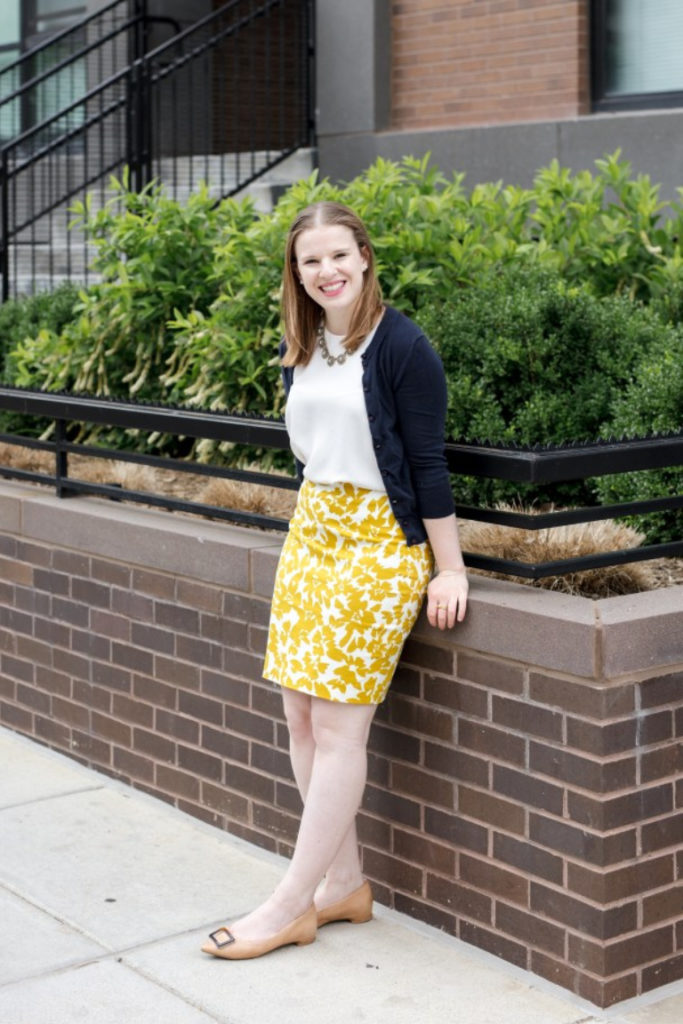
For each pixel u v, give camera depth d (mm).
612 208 6496
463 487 5059
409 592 3604
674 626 3461
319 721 3705
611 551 3961
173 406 4859
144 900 4105
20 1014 3455
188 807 4738
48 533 5246
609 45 8875
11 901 4090
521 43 9094
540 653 3480
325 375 3578
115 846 4484
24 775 5121
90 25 12477
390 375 3502
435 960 3717
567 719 3455
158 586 4762
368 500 3598
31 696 5473
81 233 11516
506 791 3639
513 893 3650
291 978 3633
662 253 6301
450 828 3807
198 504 4773
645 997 3520
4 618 5586
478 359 5262
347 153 10055
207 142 10688
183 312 6633
